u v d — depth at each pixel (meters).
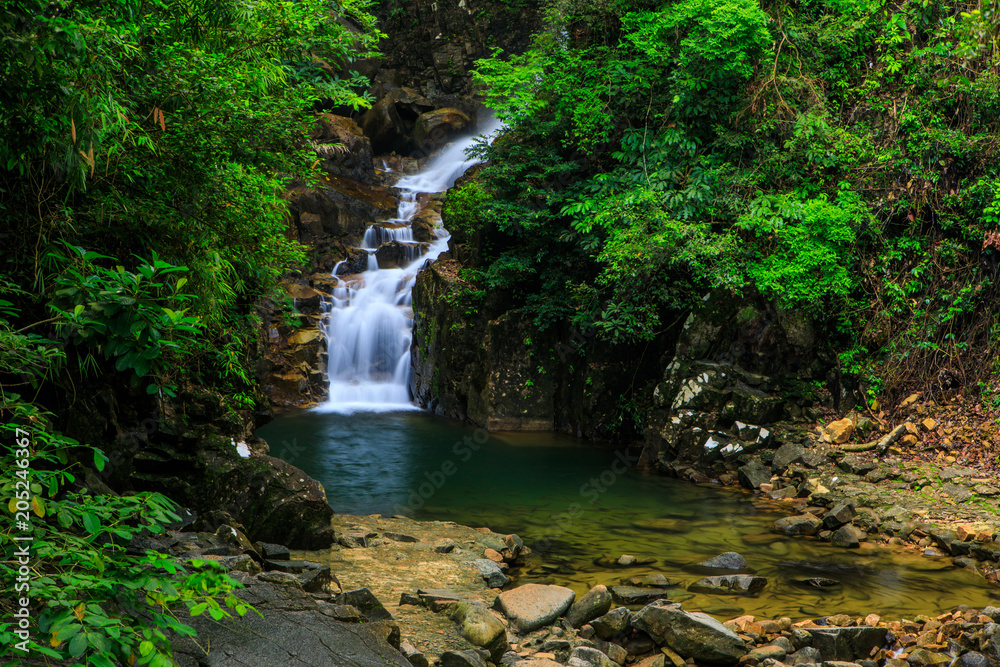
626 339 14.54
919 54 13.30
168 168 6.43
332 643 3.97
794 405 13.20
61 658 2.80
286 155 7.78
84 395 6.00
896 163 13.30
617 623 5.91
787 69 14.22
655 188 13.99
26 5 3.90
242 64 7.12
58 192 5.52
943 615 6.80
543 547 8.98
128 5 5.02
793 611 7.00
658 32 14.58
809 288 13.26
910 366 12.83
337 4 7.90
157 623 3.10
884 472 11.09
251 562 5.30
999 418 11.58
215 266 7.32
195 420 7.78
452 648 5.11
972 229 12.84
